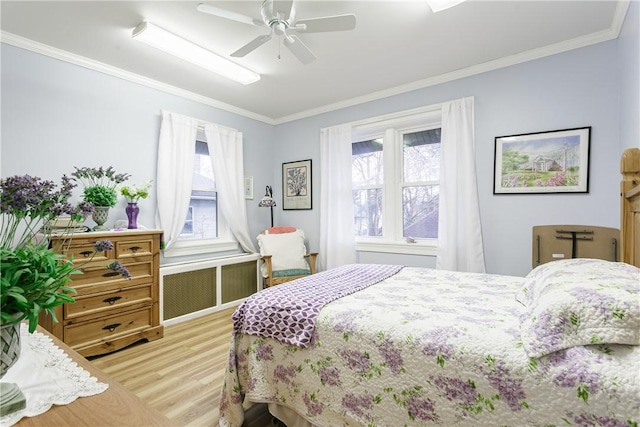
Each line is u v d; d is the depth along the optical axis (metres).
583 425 0.86
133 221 2.75
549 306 1.04
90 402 0.68
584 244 2.32
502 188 2.82
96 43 2.46
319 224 4.09
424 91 3.26
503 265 2.83
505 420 0.97
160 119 3.23
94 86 2.77
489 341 1.07
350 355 1.30
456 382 1.06
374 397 1.23
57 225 2.27
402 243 3.44
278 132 4.50
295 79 3.18
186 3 2.02
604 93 2.38
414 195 3.53
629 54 1.99
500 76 2.82
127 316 2.54
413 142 3.55
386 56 2.72
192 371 2.16
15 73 2.35
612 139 2.36
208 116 3.70
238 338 1.64
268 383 1.54
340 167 3.79
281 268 3.59
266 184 4.43
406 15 2.15
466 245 2.95
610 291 0.99
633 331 0.88
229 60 2.72
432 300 1.57
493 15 2.16
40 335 1.05
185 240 3.47
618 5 2.04
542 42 2.52
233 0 2.01
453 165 3.00
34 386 0.73
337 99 3.76
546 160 2.62
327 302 1.54
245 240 3.99
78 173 2.46
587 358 0.91
